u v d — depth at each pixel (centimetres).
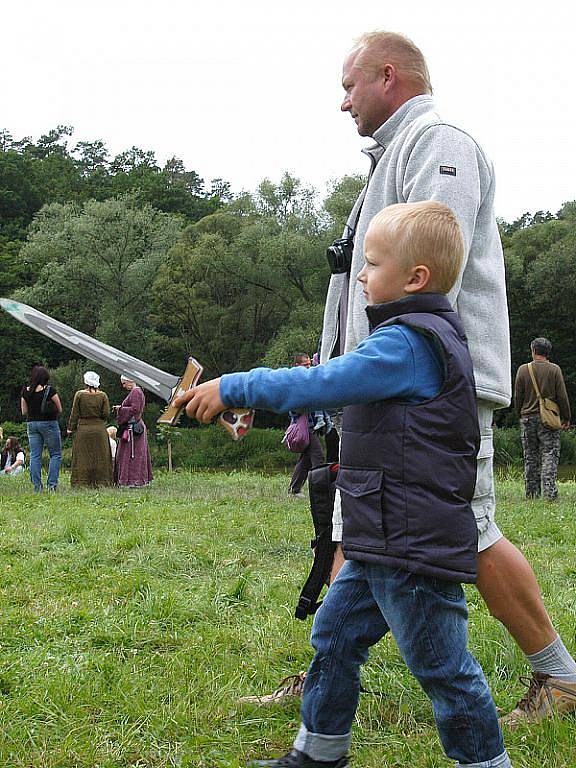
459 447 246
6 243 6188
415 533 241
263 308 4653
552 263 4462
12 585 578
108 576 603
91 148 10169
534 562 680
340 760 276
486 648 405
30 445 1420
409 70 347
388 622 255
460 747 251
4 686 380
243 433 249
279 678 386
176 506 1070
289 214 4662
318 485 338
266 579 600
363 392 242
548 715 328
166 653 427
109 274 4797
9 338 5222
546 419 1165
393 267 259
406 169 328
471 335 326
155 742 321
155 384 255
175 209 8081
